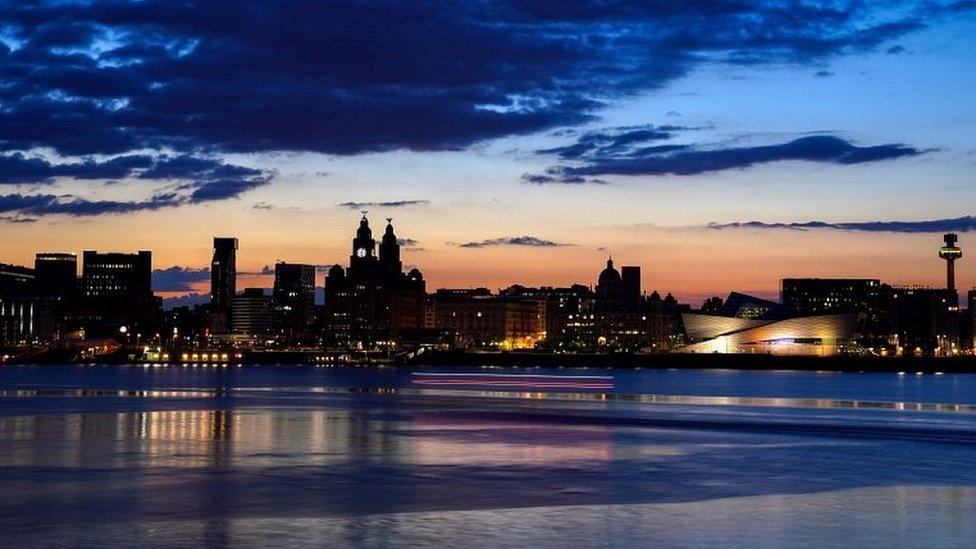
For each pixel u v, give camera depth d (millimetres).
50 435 89812
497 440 88312
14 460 70938
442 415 122125
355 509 51625
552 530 46469
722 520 49125
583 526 47438
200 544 43188
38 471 65188
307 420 110500
